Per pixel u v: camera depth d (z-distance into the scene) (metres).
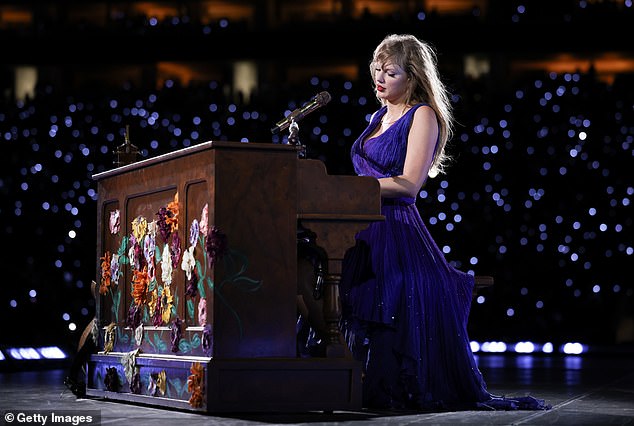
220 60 48.97
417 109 12.26
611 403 12.33
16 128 39.19
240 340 10.06
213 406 9.86
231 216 10.12
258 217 10.23
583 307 38.62
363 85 42.31
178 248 10.87
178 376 10.57
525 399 11.58
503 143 39.59
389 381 11.46
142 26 49.59
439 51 46.59
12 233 36.47
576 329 38.50
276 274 10.24
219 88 43.72
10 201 37.16
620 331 38.50
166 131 39.69
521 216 38.94
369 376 11.50
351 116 40.12
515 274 38.66
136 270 12.01
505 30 46.16
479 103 41.00
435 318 11.88
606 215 38.78
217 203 10.07
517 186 39.06
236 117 40.72
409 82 12.62
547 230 38.84
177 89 42.59
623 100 40.28
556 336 38.31
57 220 36.84
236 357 10.05
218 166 10.11
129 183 12.26
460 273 12.34
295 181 10.41
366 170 12.50
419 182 12.03
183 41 48.84
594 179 38.94
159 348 11.21
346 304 11.70
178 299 10.84
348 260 11.86
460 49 46.56
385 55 12.61
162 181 11.30
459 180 38.94
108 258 12.94
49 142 38.75
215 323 9.98
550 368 22.33
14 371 21.03
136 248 12.03
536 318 38.53
